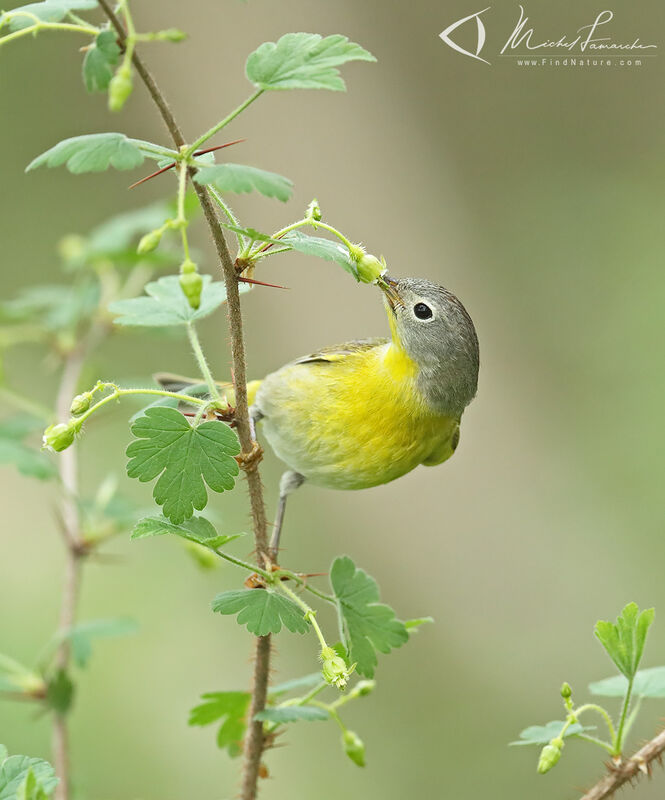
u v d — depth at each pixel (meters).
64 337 8.73
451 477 13.82
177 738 11.94
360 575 5.77
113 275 8.88
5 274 15.33
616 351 15.08
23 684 7.07
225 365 14.57
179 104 15.76
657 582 13.13
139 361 14.50
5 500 14.07
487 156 16.88
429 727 12.79
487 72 17.03
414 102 16.58
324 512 13.84
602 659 12.85
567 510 13.67
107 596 13.03
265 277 14.30
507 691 12.81
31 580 13.20
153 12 15.83
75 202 15.92
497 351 15.16
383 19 16.69
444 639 13.15
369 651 5.66
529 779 12.33
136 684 12.30
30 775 4.26
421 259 15.49
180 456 4.81
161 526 4.75
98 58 4.31
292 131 15.46
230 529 13.52
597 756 12.26
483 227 16.41
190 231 13.81
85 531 7.82
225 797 11.56
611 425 14.41
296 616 4.92
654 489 13.72
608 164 16.98
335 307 14.13
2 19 4.45
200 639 12.72
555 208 16.55
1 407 13.56
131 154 4.39
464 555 13.40
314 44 4.54
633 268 15.88
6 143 15.90
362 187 15.48
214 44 15.77
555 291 15.79
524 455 14.20
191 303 4.22
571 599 13.15
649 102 17.30
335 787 12.38
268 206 14.87
